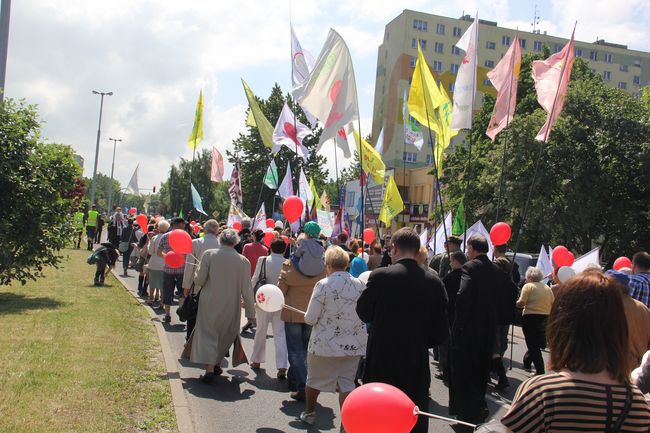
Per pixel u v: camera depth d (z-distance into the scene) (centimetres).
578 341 212
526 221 2903
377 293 448
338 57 783
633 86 8394
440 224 1431
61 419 500
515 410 213
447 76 7294
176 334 992
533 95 3462
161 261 1246
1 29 1295
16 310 1011
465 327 616
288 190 1866
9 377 603
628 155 2711
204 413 602
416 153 7075
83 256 2338
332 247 571
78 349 754
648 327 525
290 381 696
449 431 607
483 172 3159
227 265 716
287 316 682
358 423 265
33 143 1172
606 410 204
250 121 1505
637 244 2967
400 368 436
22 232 1152
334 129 784
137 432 500
